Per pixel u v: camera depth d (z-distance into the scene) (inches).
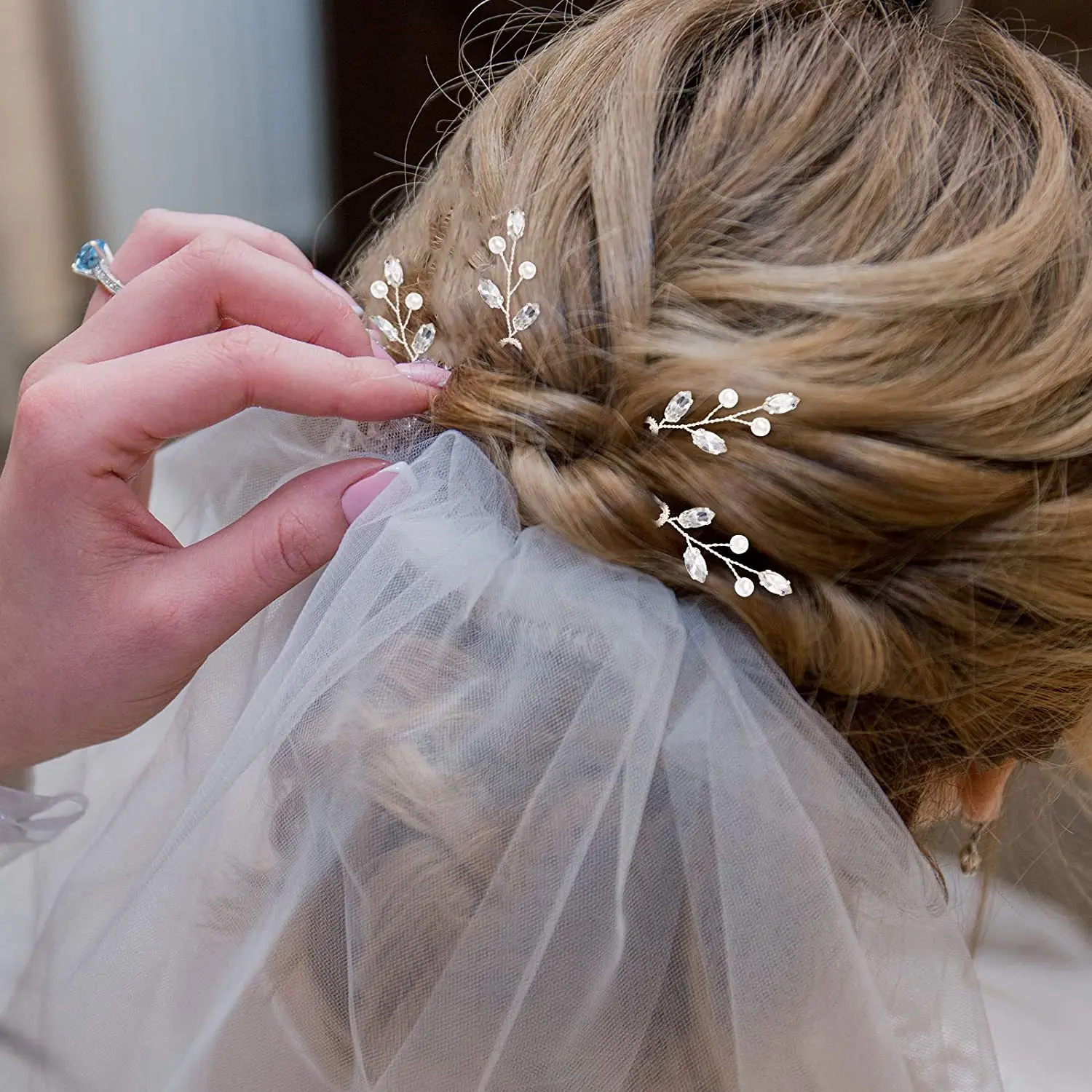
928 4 26.4
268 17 61.5
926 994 23.3
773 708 21.2
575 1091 21.6
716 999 21.5
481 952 20.9
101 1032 23.5
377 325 26.0
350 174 65.9
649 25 23.8
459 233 24.0
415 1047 21.2
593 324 21.1
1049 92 23.7
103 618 23.8
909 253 20.4
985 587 21.7
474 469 22.0
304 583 25.7
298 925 22.2
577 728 20.6
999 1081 23.6
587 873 20.9
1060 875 46.7
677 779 21.1
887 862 22.0
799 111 21.3
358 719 21.3
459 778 21.0
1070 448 20.8
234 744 22.6
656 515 20.7
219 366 22.3
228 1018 22.2
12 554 23.6
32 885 34.9
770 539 20.4
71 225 63.1
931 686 22.4
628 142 21.3
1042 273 20.8
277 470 27.1
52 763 34.1
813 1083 21.9
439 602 21.1
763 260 20.6
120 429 22.5
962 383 20.0
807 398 19.6
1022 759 25.4
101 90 61.4
